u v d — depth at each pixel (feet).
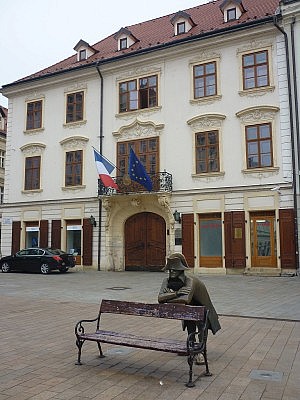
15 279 63.62
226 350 21.75
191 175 72.84
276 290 47.60
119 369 18.62
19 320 30.58
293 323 29.07
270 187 66.23
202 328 17.74
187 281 19.58
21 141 92.07
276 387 16.19
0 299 42.09
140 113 79.10
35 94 91.66
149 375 17.78
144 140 78.07
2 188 128.06
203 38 72.95
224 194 69.72
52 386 16.38
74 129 85.92
